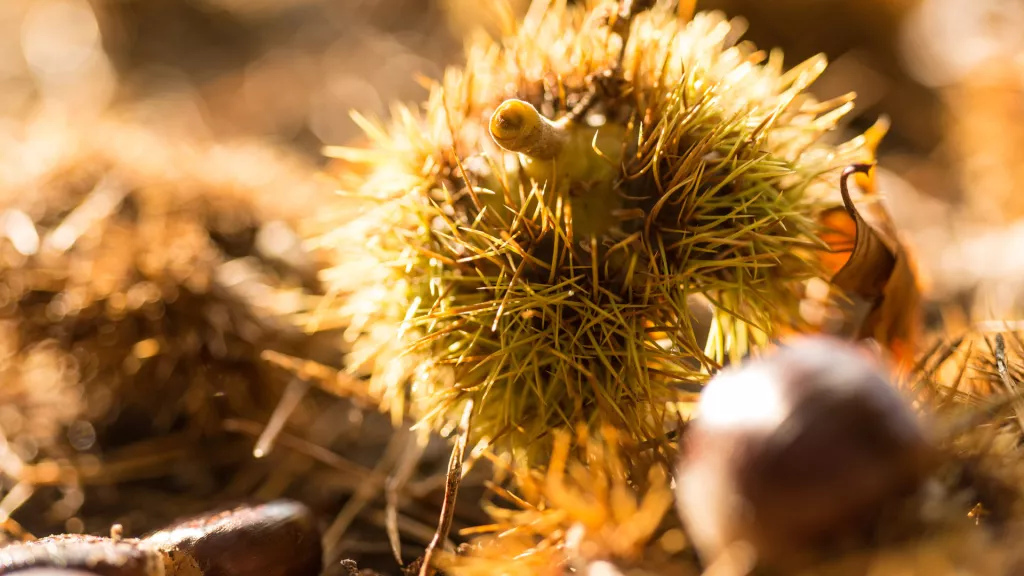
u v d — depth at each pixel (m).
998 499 0.23
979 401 0.24
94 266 0.30
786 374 0.22
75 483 0.30
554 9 0.27
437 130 0.26
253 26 0.63
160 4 0.62
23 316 0.30
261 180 0.33
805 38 0.48
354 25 0.62
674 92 0.25
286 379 0.31
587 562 0.23
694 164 0.25
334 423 0.32
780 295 0.26
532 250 0.25
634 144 0.26
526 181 0.26
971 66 0.38
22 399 0.32
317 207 0.33
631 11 0.26
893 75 0.46
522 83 0.26
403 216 0.26
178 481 0.30
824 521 0.22
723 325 0.27
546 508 0.25
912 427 0.22
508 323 0.25
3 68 0.58
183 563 0.25
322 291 0.32
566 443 0.24
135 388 0.30
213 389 0.30
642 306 0.25
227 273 0.31
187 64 0.60
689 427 0.24
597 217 0.25
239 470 0.30
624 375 0.25
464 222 0.26
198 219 0.31
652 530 0.23
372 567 0.27
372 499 0.29
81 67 0.59
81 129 0.34
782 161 0.26
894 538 0.22
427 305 0.26
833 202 0.26
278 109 0.52
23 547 0.24
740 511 0.22
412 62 0.56
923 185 0.40
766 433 0.22
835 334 0.29
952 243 0.35
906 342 0.27
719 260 0.25
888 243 0.26
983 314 0.30
